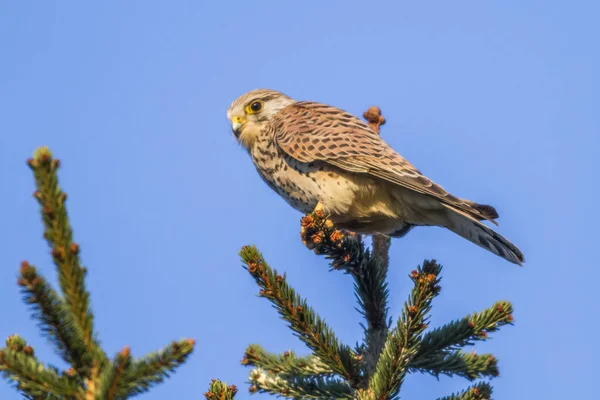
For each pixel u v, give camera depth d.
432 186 11.29
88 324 5.84
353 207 12.21
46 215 5.70
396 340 8.17
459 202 11.09
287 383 9.27
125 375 5.40
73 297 5.81
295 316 8.50
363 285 9.43
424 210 11.82
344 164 11.86
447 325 9.05
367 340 9.30
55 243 5.76
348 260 9.33
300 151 12.24
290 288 8.54
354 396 8.87
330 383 9.24
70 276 5.79
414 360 9.09
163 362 5.47
